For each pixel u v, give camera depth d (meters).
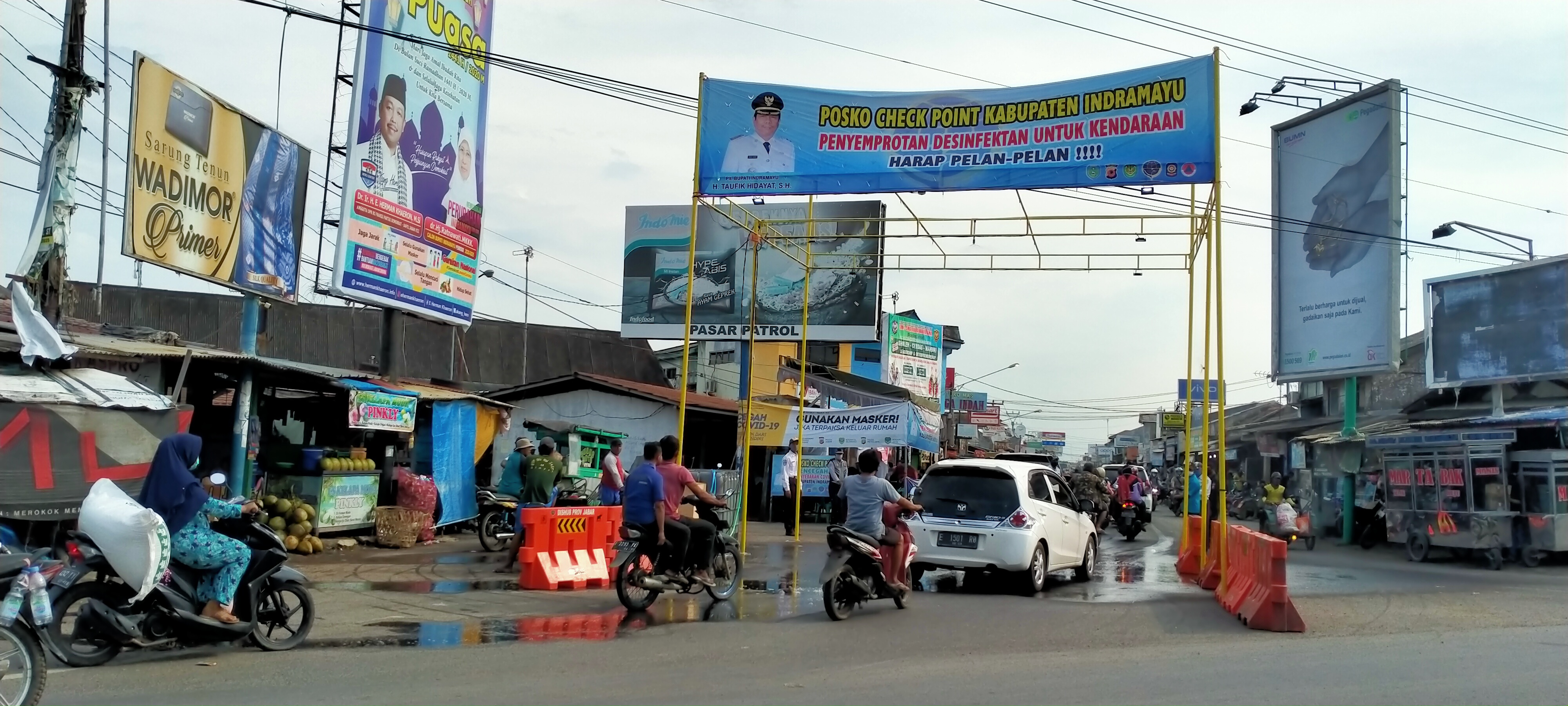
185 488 7.71
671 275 34.00
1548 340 22.45
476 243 20.67
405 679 7.25
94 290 24.58
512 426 27.19
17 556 6.64
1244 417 68.31
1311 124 26.20
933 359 45.78
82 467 11.71
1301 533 22.59
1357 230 24.55
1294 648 9.12
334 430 18.69
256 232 16.16
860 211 32.97
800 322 33.12
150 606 7.54
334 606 10.52
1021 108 13.40
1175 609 11.69
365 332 31.84
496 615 10.34
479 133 20.62
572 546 12.93
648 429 27.50
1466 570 18.20
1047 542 13.98
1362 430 24.58
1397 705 6.75
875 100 13.99
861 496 11.19
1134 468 31.38
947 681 7.44
